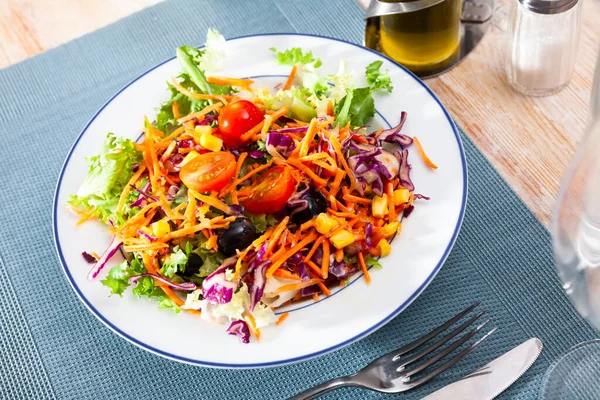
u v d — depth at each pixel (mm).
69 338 647
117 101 712
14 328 656
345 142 654
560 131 702
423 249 622
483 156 696
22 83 782
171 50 790
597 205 546
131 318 614
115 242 643
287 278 617
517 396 598
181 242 641
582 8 721
